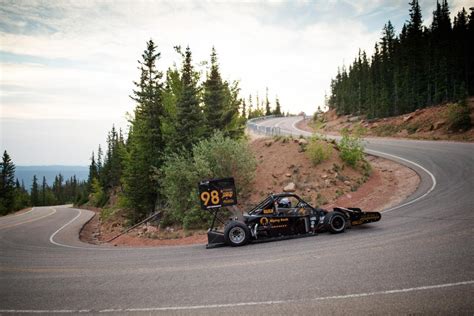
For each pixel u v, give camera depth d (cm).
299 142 2084
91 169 9656
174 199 1706
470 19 4869
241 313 450
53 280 741
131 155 2739
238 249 880
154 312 486
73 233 2238
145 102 2692
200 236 1347
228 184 974
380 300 449
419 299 441
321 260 672
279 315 433
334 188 1593
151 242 1429
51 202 13975
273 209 958
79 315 504
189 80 2681
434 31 5950
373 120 4978
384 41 7131
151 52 2773
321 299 471
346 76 8950
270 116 8631
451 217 934
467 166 1688
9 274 853
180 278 650
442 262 580
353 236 863
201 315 458
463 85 4025
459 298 434
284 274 604
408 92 4978
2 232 2342
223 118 2717
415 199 1277
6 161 7200
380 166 2053
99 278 718
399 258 629
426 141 2828
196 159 1627
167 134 2522
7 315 530
